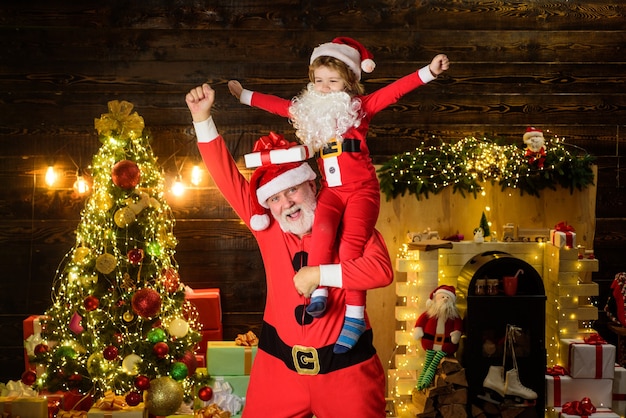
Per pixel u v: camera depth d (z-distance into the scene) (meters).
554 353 5.16
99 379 4.60
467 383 4.71
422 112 5.76
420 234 5.13
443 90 5.77
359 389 2.97
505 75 5.78
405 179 5.38
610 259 5.91
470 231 5.44
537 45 5.78
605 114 5.83
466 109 5.78
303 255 3.01
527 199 5.48
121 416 4.26
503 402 4.74
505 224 5.47
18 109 5.62
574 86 5.81
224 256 5.76
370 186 3.19
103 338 4.65
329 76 3.22
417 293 5.02
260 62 5.70
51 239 5.65
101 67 5.64
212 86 5.69
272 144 3.01
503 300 4.72
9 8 5.58
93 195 4.76
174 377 4.59
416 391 4.95
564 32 5.79
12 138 5.62
